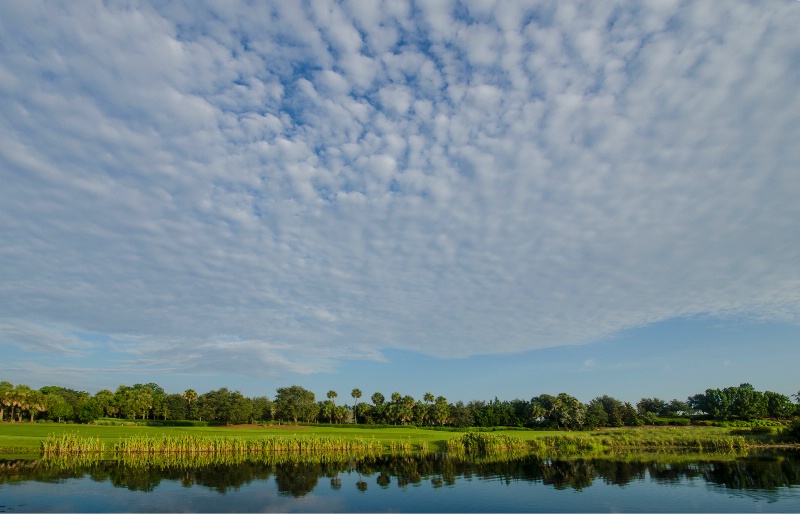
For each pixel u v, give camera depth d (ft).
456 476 181.37
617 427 565.12
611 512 121.29
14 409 516.73
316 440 276.82
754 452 254.88
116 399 611.88
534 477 177.68
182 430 403.34
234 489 151.23
